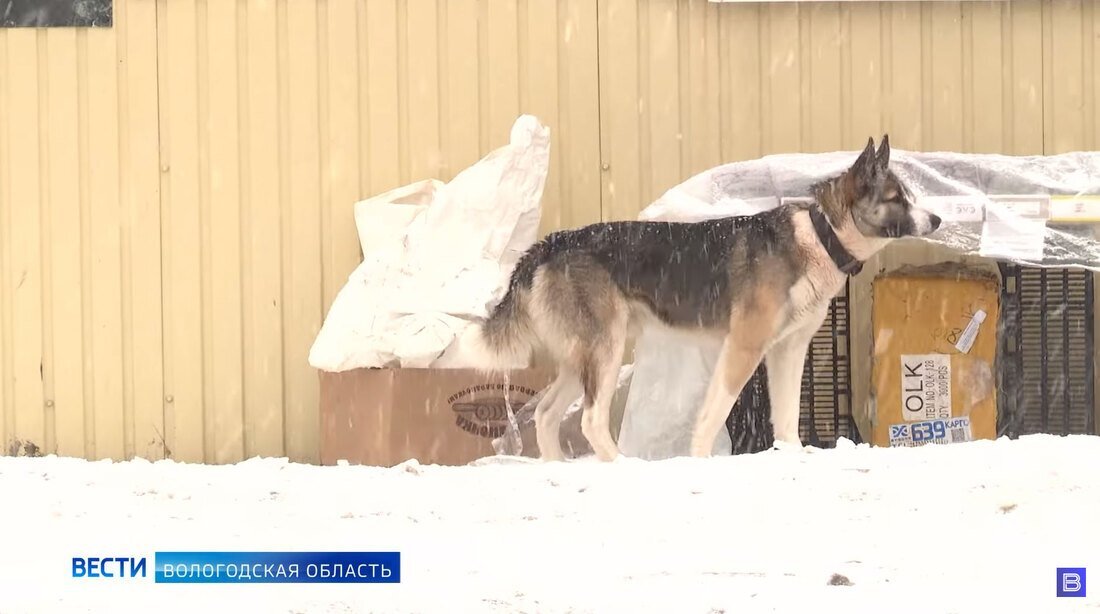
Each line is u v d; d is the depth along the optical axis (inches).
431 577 209.6
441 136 440.8
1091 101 437.7
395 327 386.9
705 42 439.5
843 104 439.2
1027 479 269.0
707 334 371.9
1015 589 197.5
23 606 194.4
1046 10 437.1
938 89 438.3
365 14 439.2
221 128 437.7
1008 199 380.2
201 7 437.1
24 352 436.8
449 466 352.2
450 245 403.5
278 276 438.9
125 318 437.7
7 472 319.3
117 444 436.8
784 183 395.9
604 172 440.5
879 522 244.2
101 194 437.1
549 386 386.6
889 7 438.0
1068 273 401.7
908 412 393.1
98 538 240.1
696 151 439.2
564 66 439.8
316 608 192.7
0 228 436.8
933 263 422.6
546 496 271.9
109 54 436.8
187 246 438.0
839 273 367.2
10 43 436.1
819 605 189.6
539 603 193.2
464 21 439.5
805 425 413.4
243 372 438.3
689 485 274.8
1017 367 402.9
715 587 200.8
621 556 222.8
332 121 439.2
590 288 369.7
